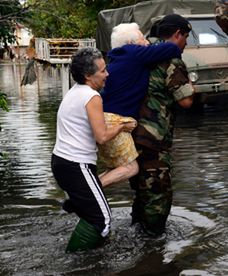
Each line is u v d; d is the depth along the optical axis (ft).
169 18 18.04
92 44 64.18
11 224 19.42
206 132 35.96
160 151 17.60
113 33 18.20
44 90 74.69
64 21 28.12
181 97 17.48
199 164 27.25
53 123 43.73
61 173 16.69
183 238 17.52
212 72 42.63
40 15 27.63
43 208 21.26
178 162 27.89
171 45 17.44
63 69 61.05
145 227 17.85
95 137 16.39
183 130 37.06
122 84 17.60
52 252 16.71
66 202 16.98
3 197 23.08
